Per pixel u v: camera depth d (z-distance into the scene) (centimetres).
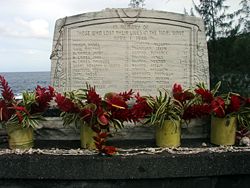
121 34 409
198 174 320
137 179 318
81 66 407
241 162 324
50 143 369
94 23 407
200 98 364
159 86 412
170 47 412
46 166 313
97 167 313
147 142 372
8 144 358
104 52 407
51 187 320
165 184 322
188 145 360
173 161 317
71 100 344
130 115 337
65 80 408
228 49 1012
